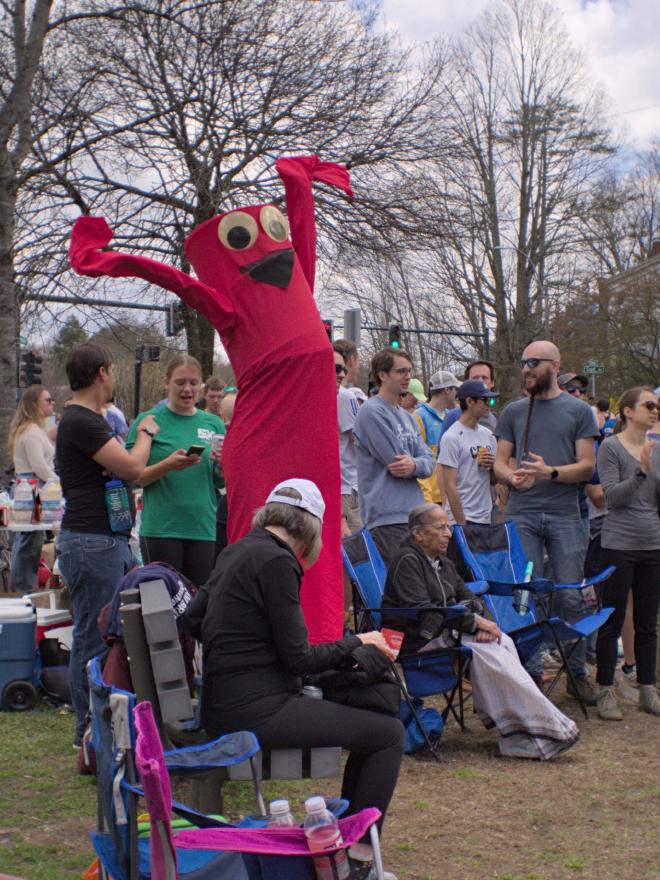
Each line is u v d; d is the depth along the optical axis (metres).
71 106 17.44
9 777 4.91
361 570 6.16
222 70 18.59
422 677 5.62
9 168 13.22
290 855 2.86
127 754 2.95
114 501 5.06
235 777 3.63
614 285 36.75
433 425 9.11
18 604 6.46
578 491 6.84
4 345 13.19
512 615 6.62
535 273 37.31
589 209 37.25
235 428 5.21
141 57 18.38
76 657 5.10
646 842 4.35
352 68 19.94
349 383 8.39
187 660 4.42
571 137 36.53
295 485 3.85
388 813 4.66
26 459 8.05
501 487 8.91
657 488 6.48
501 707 5.55
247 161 19.48
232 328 5.23
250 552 3.69
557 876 3.99
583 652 6.81
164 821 2.61
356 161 20.33
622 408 6.57
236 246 5.15
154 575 4.22
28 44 13.20
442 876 3.97
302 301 5.23
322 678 3.84
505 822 4.56
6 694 6.18
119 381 32.56
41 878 3.76
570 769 5.34
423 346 38.28
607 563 6.45
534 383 6.71
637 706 6.64
